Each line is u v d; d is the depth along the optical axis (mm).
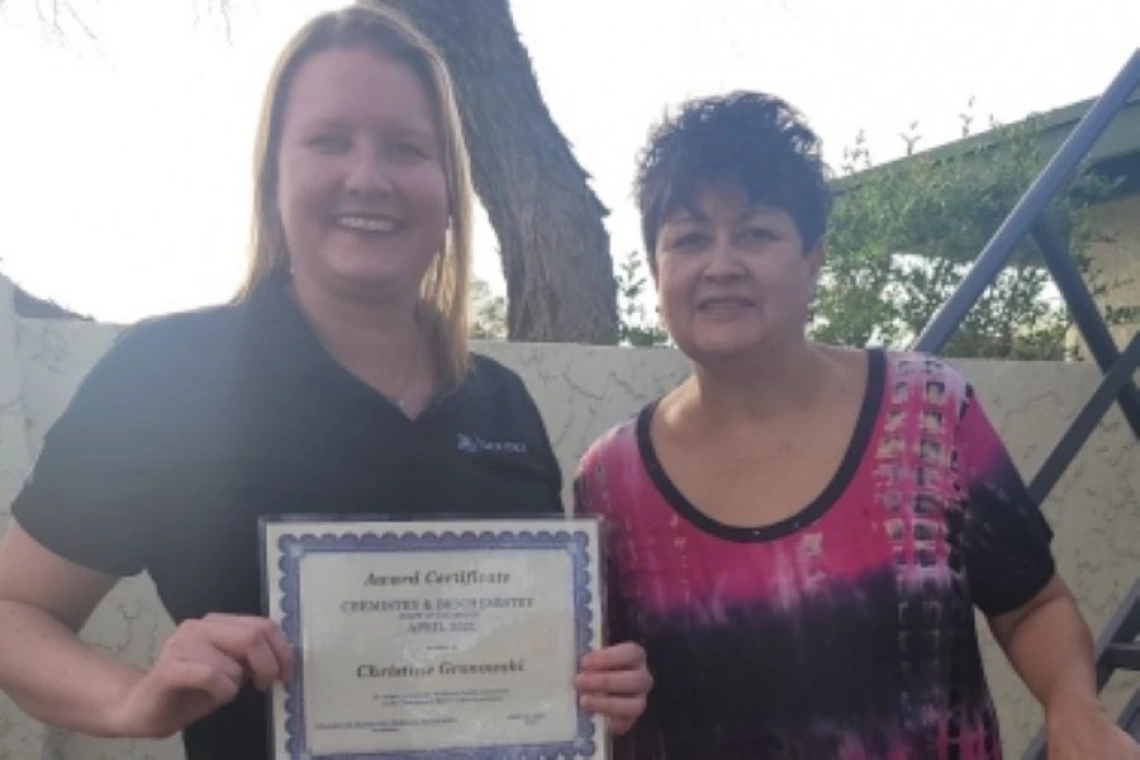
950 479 2076
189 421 1795
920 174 6312
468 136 5309
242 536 1788
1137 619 2695
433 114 1979
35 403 3369
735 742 2107
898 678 2029
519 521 1832
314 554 1741
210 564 1779
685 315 2143
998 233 2729
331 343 1978
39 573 1752
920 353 2240
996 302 6051
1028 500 2133
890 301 6074
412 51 1944
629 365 4141
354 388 1884
